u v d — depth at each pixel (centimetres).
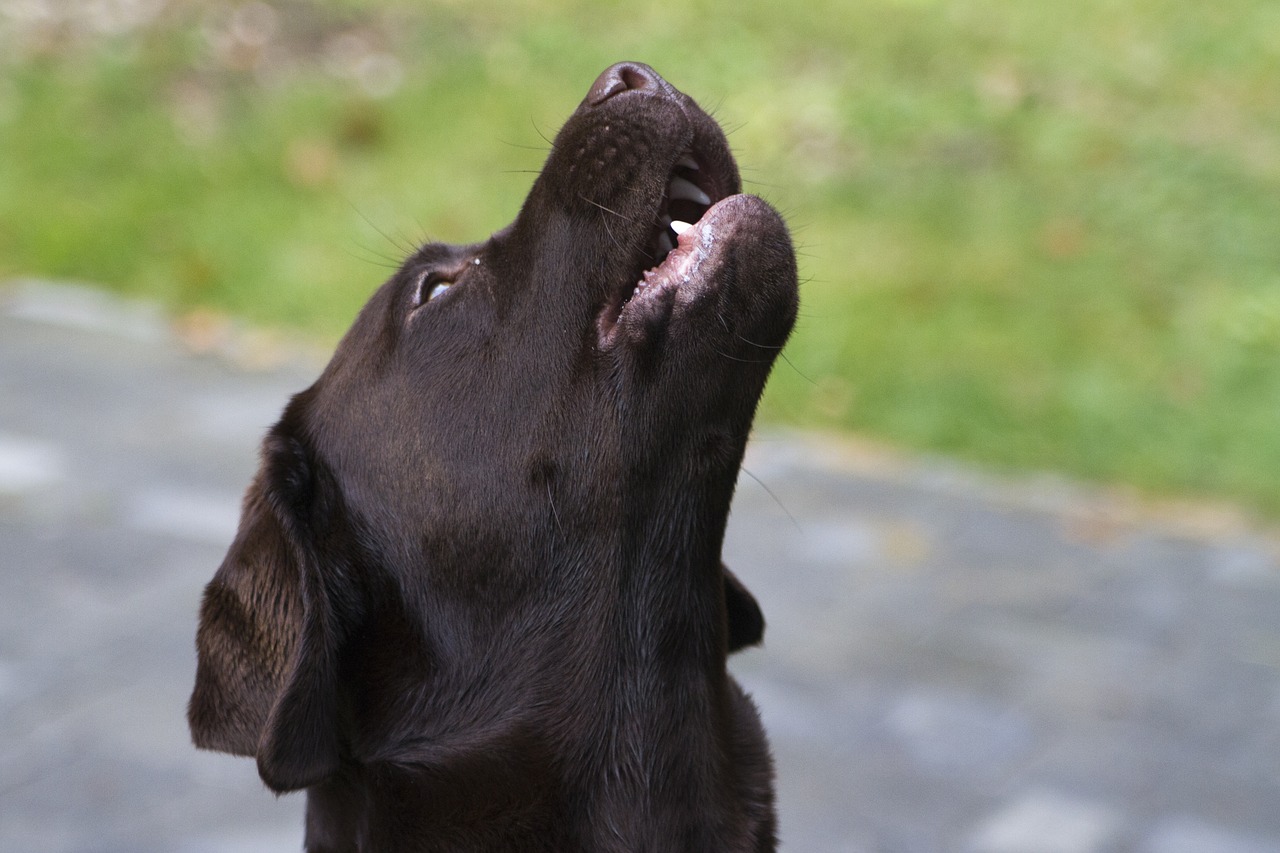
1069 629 724
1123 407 936
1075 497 863
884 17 1478
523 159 1212
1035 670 688
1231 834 578
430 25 1445
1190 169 1212
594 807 355
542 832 356
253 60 1386
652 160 345
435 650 359
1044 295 1060
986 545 804
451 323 362
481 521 353
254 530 350
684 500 347
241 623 345
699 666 361
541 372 351
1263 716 655
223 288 1075
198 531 774
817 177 1201
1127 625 729
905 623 723
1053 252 1111
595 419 345
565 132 363
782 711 651
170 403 921
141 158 1237
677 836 358
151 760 602
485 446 354
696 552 353
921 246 1115
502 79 1338
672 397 337
